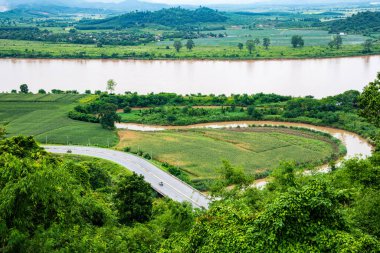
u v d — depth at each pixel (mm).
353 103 181625
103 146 143625
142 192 70438
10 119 175750
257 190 64750
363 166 53438
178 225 56844
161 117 184625
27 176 35781
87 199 45750
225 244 34188
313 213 33781
